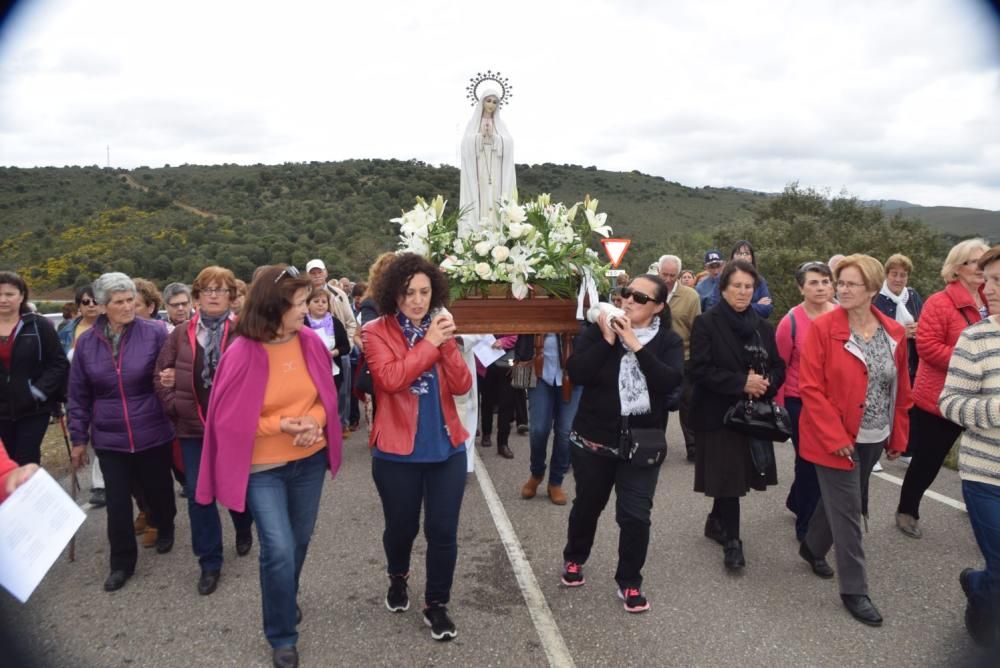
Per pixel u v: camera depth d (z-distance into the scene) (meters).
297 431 2.95
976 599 3.09
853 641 3.21
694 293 6.81
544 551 4.32
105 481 3.96
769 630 3.32
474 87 6.84
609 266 4.25
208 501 3.01
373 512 5.14
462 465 3.25
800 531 4.38
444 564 3.22
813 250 23.88
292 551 3.01
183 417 3.77
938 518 4.82
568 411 5.13
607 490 3.58
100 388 3.93
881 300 6.04
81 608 3.67
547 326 4.06
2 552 1.92
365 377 3.27
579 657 3.08
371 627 3.38
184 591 3.87
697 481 3.99
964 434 3.09
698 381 3.93
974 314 4.23
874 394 3.62
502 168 6.86
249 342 2.98
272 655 3.14
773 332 4.04
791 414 4.44
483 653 3.12
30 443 4.36
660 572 3.99
